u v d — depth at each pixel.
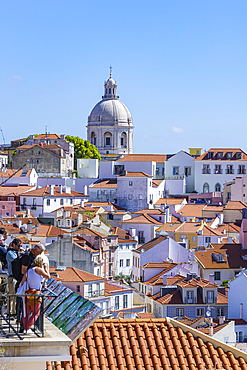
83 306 23.64
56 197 185.75
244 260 112.00
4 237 25.86
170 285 97.19
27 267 21.19
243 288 78.38
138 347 26.59
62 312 23.88
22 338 19.36
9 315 20.88
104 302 95.06
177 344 27.00
